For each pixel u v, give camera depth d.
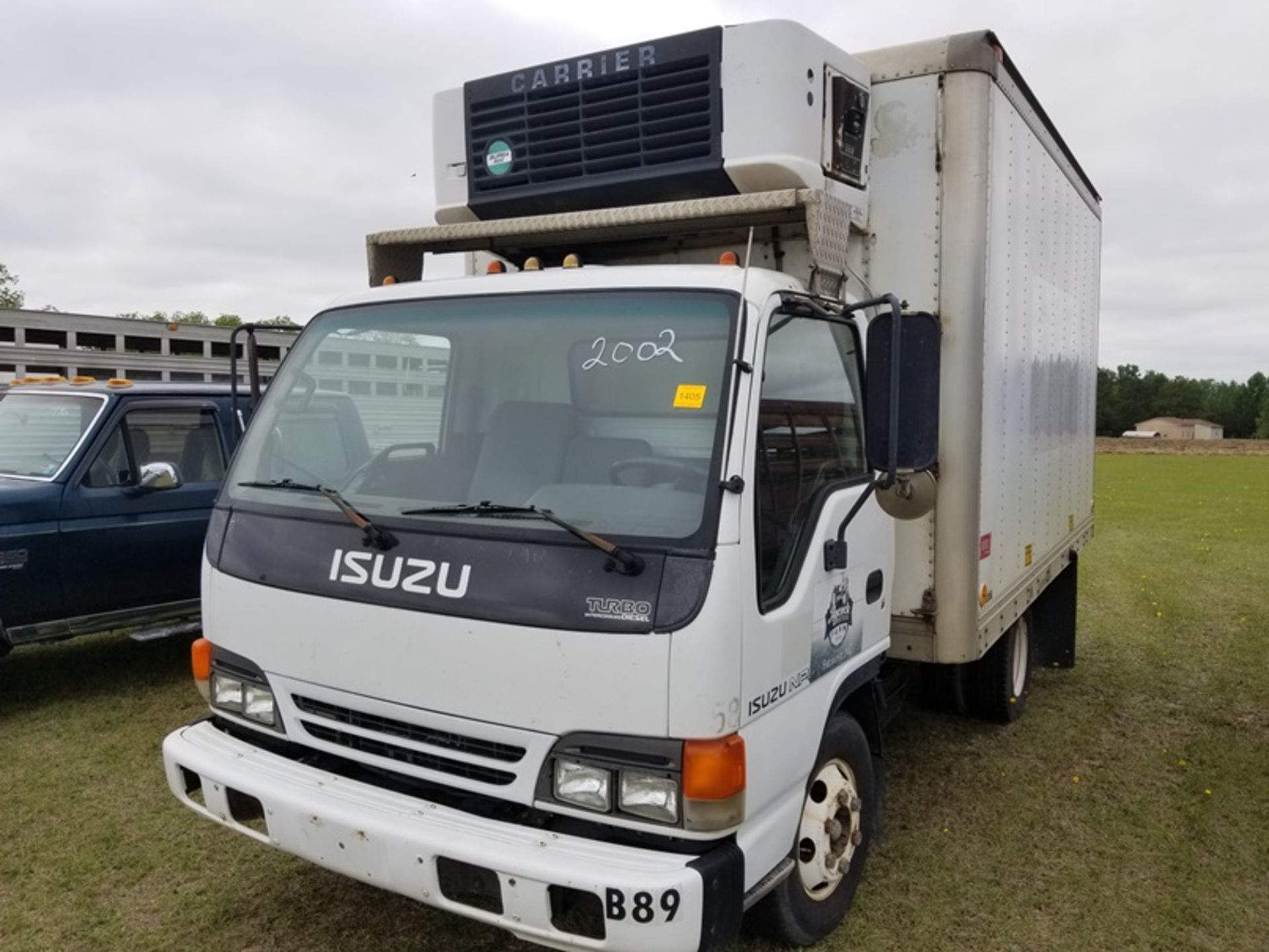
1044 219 5.61
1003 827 4.80
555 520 2.87
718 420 2.88
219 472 7.38
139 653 7.74
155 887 4.11
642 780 2.70
